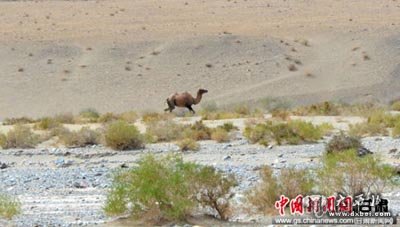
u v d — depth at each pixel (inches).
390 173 1743.4
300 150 3041.3
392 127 3860.7
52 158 3139.8
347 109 5036.9
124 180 1705.2
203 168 1673.2
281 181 1733.5
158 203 1651.1
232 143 3376.0
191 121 4660.4
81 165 2908.5
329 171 1744.6
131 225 1624.0
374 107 5388.8
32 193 2219.5
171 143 3444.9
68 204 2000.5
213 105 7062.0
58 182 2413.9
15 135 3499.0
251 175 2373.3
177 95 5856.3
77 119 5241.1
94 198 2084.2
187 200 1633.9
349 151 1868.8
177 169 1681.8
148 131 3651.6
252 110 6422.2
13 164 3004.4
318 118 4480.8
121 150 3257.9
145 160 1721.2
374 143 3164.4
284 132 3321.9
